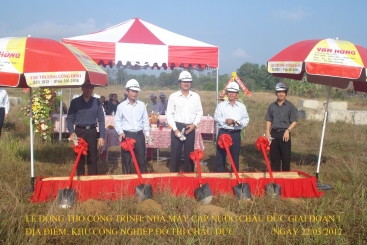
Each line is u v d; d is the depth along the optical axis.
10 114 13.45
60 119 9.87
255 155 9.40
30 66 4.49
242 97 11.43
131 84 5.95
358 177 6.74
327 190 6.02
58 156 8.11
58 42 4.89
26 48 4.57
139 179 5.13
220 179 5.37
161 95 11.98
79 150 5.05
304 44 5.64
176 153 6.30
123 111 6.01
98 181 5.05
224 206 5.00
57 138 10.60
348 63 5.29
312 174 7.13
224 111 6.34
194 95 6.37
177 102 6.28
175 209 4.70
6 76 4.44
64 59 4.58
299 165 7.95
